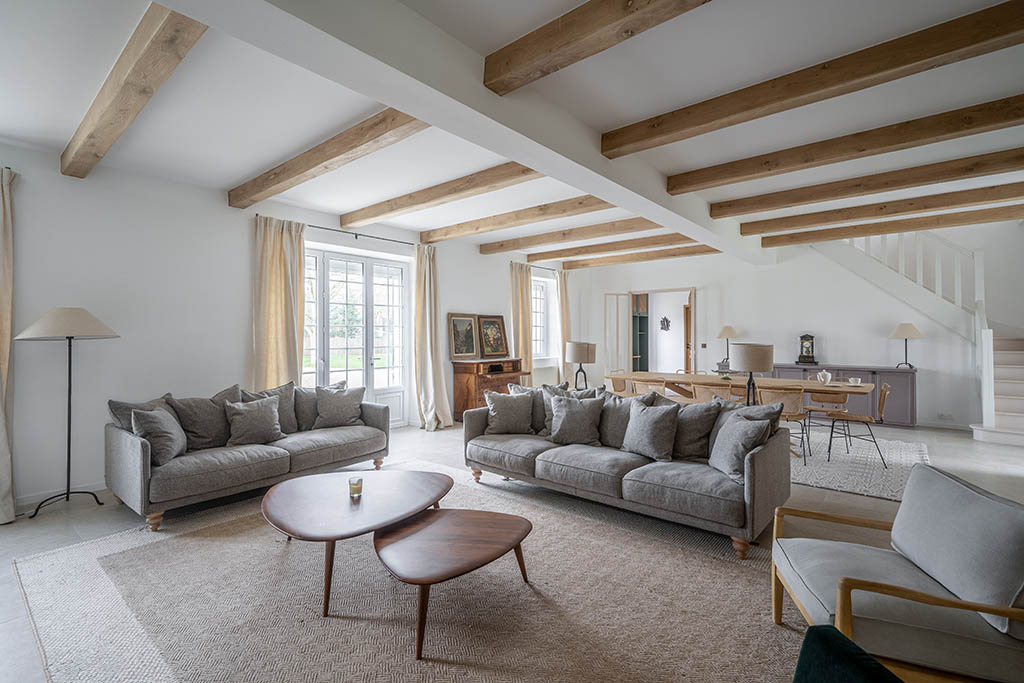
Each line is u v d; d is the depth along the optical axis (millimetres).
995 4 1999
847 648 815
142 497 3014
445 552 2055
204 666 1828
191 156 3752
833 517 2033
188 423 3654
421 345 6523
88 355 3846
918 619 1439
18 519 3281
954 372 6348
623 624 2096
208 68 2512
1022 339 6559
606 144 3311
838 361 7121
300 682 1746
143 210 4133
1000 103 2820
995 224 6848
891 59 2248
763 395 4691
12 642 1978
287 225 5051
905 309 6672
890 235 7320
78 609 2211
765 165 3707
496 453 3836
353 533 2164
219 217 4609
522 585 2426
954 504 1682
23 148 3541
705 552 2803
